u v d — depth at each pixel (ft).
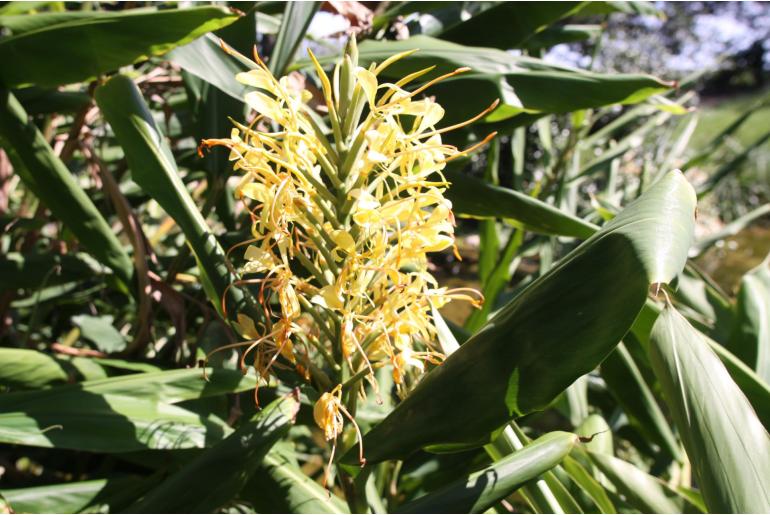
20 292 3.60
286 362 2.15
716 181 4.80
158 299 2.75
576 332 1.67
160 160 2.25
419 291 1.89
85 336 3.71
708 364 1.65
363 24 3.08
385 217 1.83
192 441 2.19
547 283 1.74
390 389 2.95
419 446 1.85
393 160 1.90
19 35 2.35
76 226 2.70
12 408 2.17
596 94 2.82
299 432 4.12
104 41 2.36
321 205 1.89
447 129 1.85
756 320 3.19
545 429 4.33
